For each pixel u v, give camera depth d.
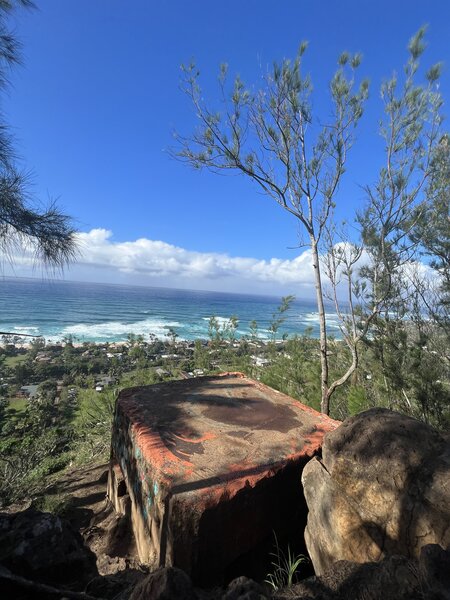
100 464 5.09
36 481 4.73
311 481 1.99
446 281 4.67
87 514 3.45
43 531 1.54
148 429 2.62
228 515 1.89
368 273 4.90
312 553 1.93
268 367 7.68
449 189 4.13
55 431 7.93
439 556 1.17
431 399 4.00
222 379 4.06
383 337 4.70
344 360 6.50
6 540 1.50
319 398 5.56
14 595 1.33
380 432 1.76
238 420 2.82
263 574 2.01
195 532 1.79
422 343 4.39
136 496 2.55
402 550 1.46
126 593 1.38
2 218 3.25
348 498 1.72
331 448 1.86
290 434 2.58
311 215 4.98
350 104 4.56
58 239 3.55
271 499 2.09
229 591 1.26
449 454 1.55
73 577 1.50
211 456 2.23
